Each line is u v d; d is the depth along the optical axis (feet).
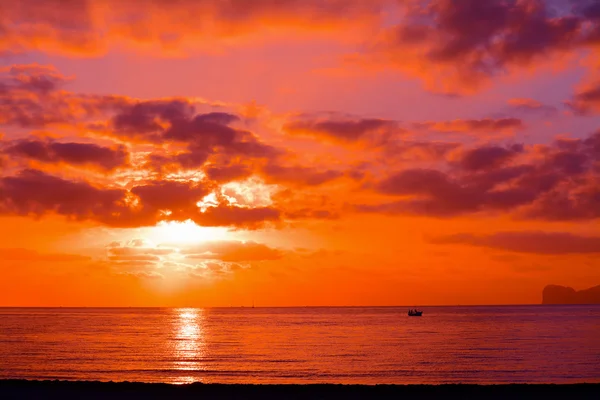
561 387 125.70
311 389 123.13
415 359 256.93
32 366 226.38
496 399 112.27
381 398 114.01
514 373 205.77
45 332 480.23
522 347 317.42
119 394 114.93
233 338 412.57
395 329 538.47
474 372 208.95
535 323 627.87
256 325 645.51
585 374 203.21
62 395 113.70
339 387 127.03
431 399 112.88
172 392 117.70
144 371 211.41
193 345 344.69
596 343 343.26
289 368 222.89
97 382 130.52
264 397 113.60
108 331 500.33
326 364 237.66
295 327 593.83
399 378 193.06
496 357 263.49
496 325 595.06
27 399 109.70
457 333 460.55
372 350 305.53
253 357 269.23
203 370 215.51
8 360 249.96
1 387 122.83
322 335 450.30
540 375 200.54
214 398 111.75
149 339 398.21
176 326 610.24
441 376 198.18
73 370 213.46
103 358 261.85
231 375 200.75
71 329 533.14
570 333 444.96
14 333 462.60
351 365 232.94
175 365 233.96
